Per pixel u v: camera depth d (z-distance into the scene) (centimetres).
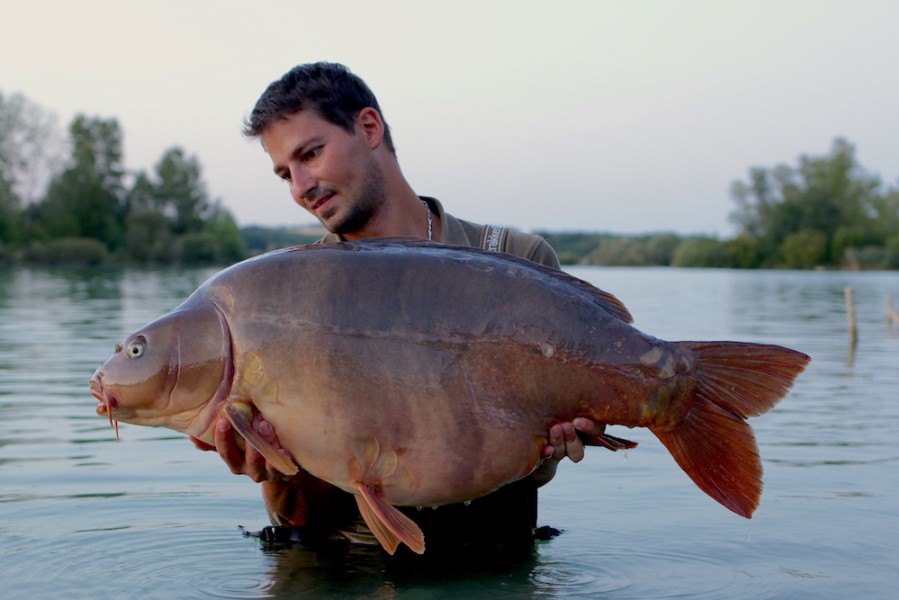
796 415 831
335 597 369
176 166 9150
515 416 335
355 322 330
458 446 333
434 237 453
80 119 8944
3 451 634
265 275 336
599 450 640
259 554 424
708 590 374
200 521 474
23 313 2189
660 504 505
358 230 423
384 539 342
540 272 344
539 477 434
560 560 415
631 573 395
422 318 332
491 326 333
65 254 7975
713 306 2959
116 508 493
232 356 334
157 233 8538
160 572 398
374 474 334
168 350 335
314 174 407
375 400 329
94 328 1755
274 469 360
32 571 396
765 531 453
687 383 333
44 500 508
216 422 340
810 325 2145
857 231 8356
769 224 8619
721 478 331
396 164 430
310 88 402
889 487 541
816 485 547
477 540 437
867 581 381
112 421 354
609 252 9038
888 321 2083
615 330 334
